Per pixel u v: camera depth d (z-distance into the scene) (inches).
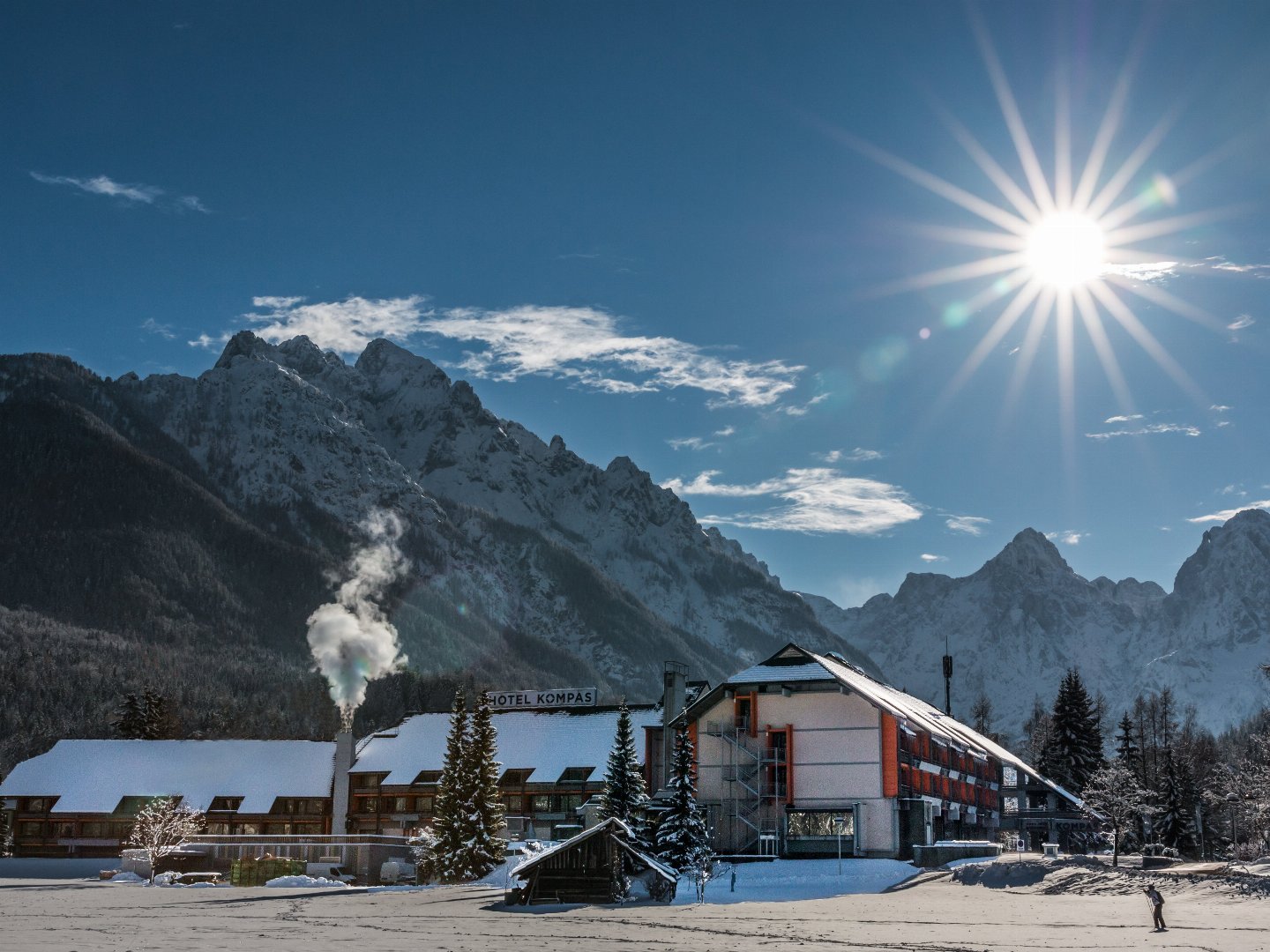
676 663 4943.4
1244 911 2716.5
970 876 3486.7
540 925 2699.3
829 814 4084.6
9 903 3403.1
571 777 5280.5
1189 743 7524.6
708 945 2273.6
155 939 2409.0
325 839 4677.7
